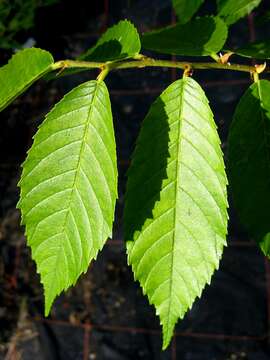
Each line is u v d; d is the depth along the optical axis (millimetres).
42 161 228
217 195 229
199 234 233
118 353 789
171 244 235
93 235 225
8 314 824
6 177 887
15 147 898
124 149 858
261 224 245
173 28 255
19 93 228
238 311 771
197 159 233
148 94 875
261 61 783
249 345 757
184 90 237
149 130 238
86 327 804
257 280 776
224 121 833
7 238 854
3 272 838
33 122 902
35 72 229
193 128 234
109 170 222
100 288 815
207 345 767
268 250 244
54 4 896
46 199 228
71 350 802
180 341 775
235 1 309
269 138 247
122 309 804
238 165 247
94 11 918
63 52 906
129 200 237
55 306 820
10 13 806
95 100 229
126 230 237
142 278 237
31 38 885
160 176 236
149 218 236
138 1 911
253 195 246
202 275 233
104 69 232
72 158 228
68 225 228
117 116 875
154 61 237
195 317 778
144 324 794
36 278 834
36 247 229
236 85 841
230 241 785
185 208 234
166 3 897
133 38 240
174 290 235
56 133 229
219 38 251
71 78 905
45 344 807
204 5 829
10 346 811
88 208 226
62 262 228
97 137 226
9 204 873
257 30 836
